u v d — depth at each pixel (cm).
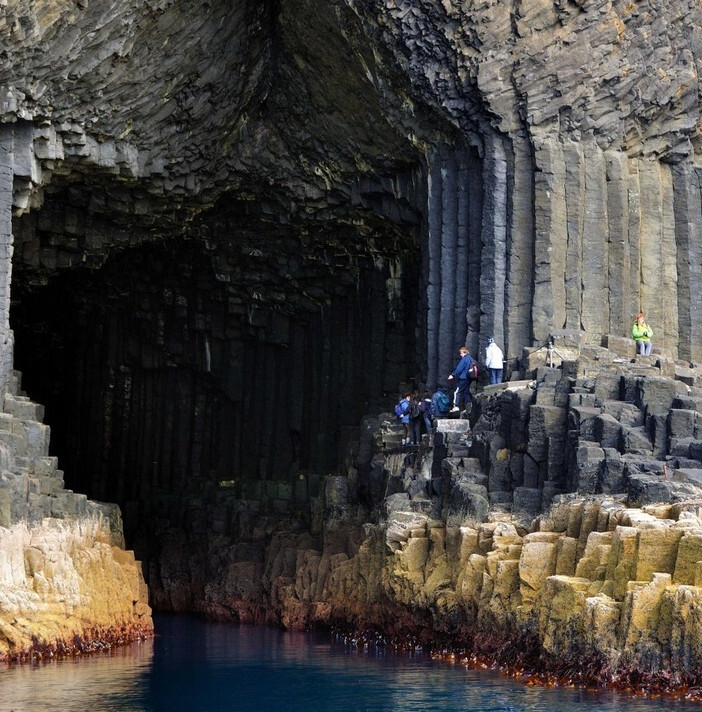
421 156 3847
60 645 2923
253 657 3059
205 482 4822
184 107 3800
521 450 2994
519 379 3438
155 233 4300
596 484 2659
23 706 2306
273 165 4175
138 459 4934
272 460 4772
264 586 4081
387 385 4406
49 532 3053
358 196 4112
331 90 3884
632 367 3153
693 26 3684
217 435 4906
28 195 3553
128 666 2869
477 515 2942
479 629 2680
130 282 4819
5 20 3088
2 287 3466
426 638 3012
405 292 4406
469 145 3697
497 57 3566
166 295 4834
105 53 3419
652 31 3622
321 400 4631
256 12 3791
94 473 4941
